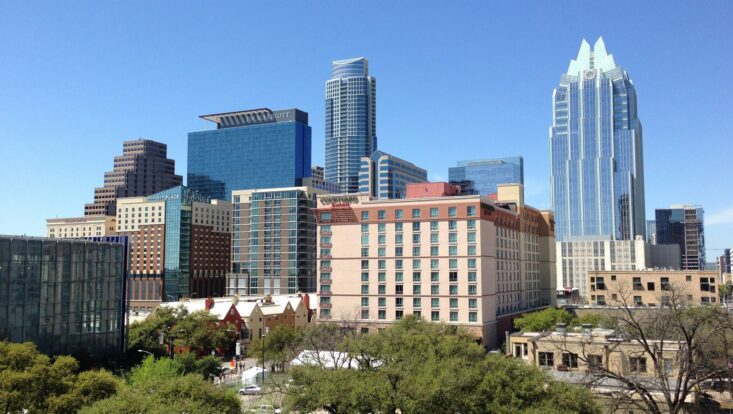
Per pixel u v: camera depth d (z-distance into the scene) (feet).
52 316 378.32
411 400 179.52
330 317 539.70
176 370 316.40
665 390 152.76
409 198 537.65
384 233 531.09
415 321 384.06
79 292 399.65
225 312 526.57
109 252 427.33
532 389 186.60
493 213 538.88
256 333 556.10
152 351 427.74
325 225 552.82
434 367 200.03
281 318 604.08
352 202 547.08
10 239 354.95
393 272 524.52
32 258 367.45
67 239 393.50
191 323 458.91
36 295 367.86
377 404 181.68
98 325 413.39
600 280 612.29
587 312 569.64
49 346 374.84
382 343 236.43
